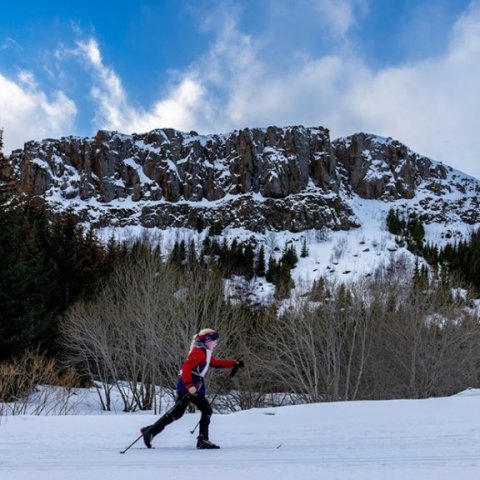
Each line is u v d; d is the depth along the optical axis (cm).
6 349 2419
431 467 484
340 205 16625
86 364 2775
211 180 18112
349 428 754
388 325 2378
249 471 479
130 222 16338
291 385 2189
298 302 2461
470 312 2494
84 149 18000
